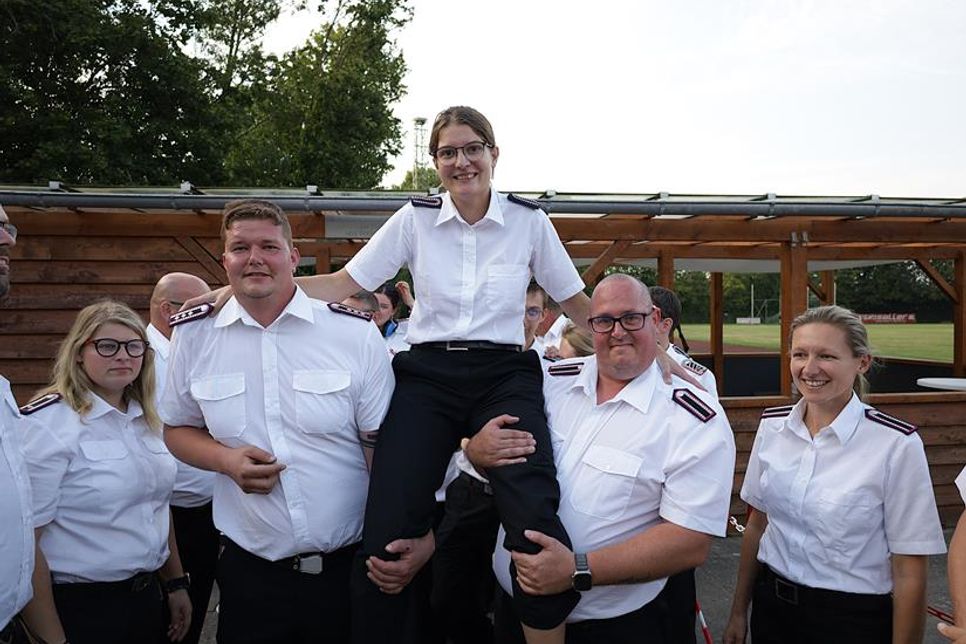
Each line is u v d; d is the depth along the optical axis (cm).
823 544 235
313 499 222
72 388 237
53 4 1292
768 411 265
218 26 1955
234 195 566
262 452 214
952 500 601
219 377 224
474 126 233
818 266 1041
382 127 2022
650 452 211
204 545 315
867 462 231
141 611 244
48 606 222
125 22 1421
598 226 623
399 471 214
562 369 243
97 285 603
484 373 229
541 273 256
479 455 213
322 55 2023
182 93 1526
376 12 1992
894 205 581
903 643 223
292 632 226
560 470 221
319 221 610
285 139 2005
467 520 272
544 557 192
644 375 221
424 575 244
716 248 858
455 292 236
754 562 273
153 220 602
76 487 230
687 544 200
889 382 1120
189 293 332
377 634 210
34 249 597
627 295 214
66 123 1316
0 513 196
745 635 272
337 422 223
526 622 202
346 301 483
